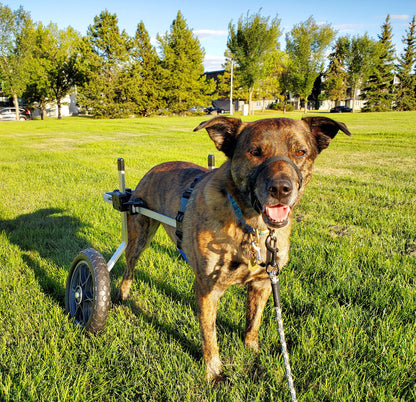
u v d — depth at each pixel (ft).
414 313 9.66
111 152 41.42
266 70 167.53
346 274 11.87
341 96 234.99
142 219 11.04
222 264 7.86
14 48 135.03
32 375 7.82
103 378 7.93
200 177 9.22
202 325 8.16
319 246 14.21
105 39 145.59
